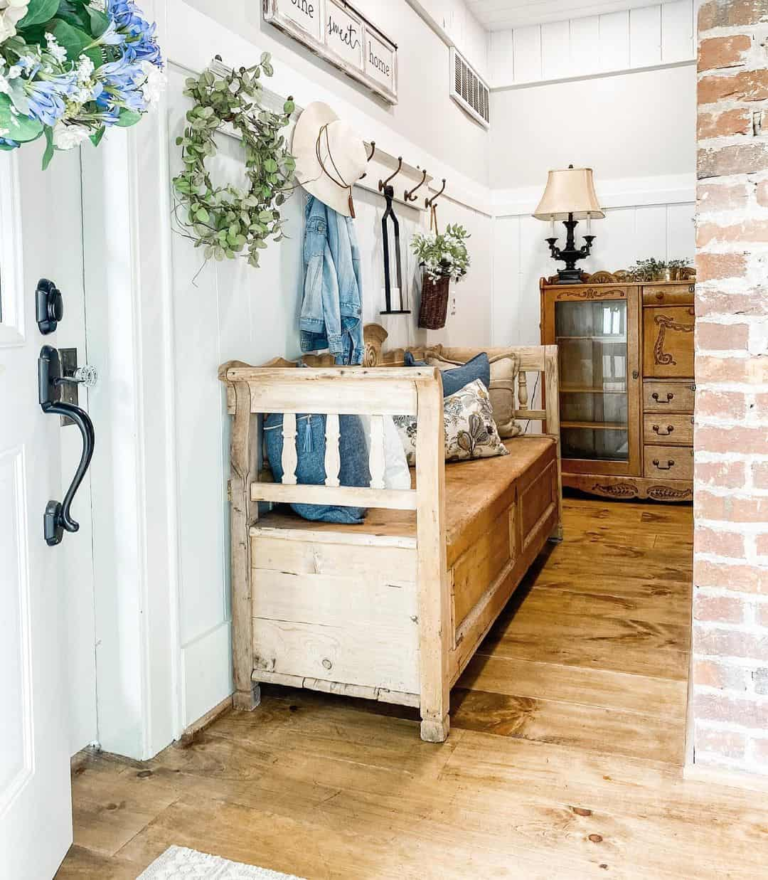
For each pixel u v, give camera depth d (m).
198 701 2.13
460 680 2.43
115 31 1.04
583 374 4.81
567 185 4.62
